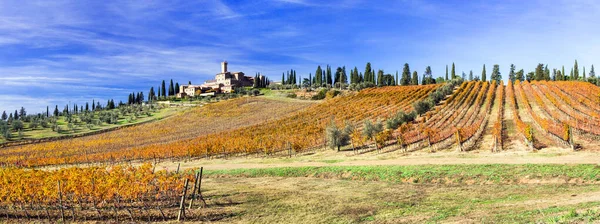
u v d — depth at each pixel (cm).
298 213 2208
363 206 2255
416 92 12262
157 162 6397
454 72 18025
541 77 15938
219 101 16625
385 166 3419
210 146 6400
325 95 15250
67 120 14662
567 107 7131
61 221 2306
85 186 2453
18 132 11206
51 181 2642
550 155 3281
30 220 2373
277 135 7406
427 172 3020
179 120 12762
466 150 4181
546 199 1933
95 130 11562
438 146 4641
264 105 14350
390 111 9050
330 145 5562
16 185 2508
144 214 2386
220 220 2184
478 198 2202
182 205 2253
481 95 10294
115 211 2302
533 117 6116
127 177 2734
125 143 9206
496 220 1559
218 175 4056
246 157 5891
